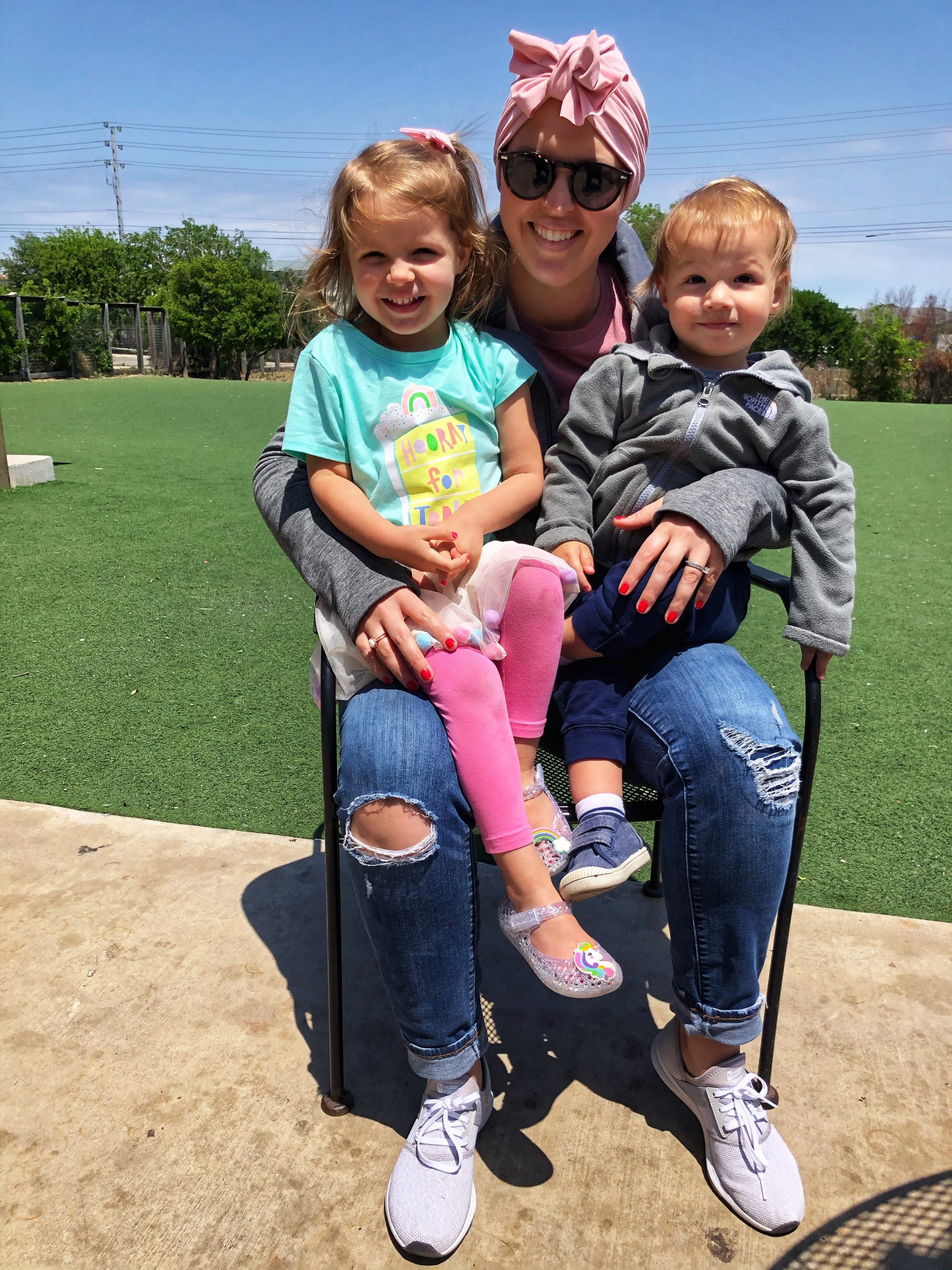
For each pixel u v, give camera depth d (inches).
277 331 1202.0
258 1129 63.2
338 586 58.4
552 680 61.2
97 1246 55.1
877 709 127.1
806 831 98.3
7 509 225.8
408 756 52.6
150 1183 59.1
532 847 55.9
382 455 64.4
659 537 59.9
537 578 59.7
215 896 86.6
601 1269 54.4
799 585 61.5
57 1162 60.4
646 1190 59.6
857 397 1207.6
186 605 161.0
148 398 579.5
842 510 62.2
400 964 54.4
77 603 160.7
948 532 229.9
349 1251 55.1
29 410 488.4
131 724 118.0
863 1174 60.9
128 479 273.6
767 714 55.8
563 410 74.5
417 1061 57.4
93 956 78.4
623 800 63.7
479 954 81.7
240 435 390.9
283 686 130.1
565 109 62.4
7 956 78.0
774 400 64.4
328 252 67.2
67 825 96.3
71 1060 68.2
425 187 61.3
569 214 65.6
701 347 67.8
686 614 61.9
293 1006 74.4
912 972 78.4
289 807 100.8
